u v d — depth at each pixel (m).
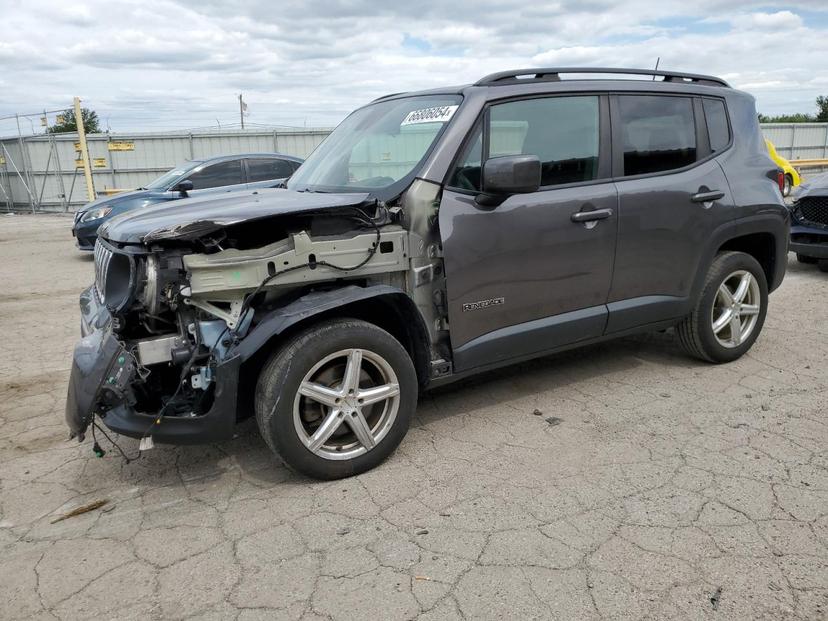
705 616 2.34
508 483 3.31
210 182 10.89
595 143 4.07
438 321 3.63
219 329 3.13
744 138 4.84
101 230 3.70
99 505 3.24
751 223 4.73
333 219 3.29
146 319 3.20
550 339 4.01
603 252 4.07
